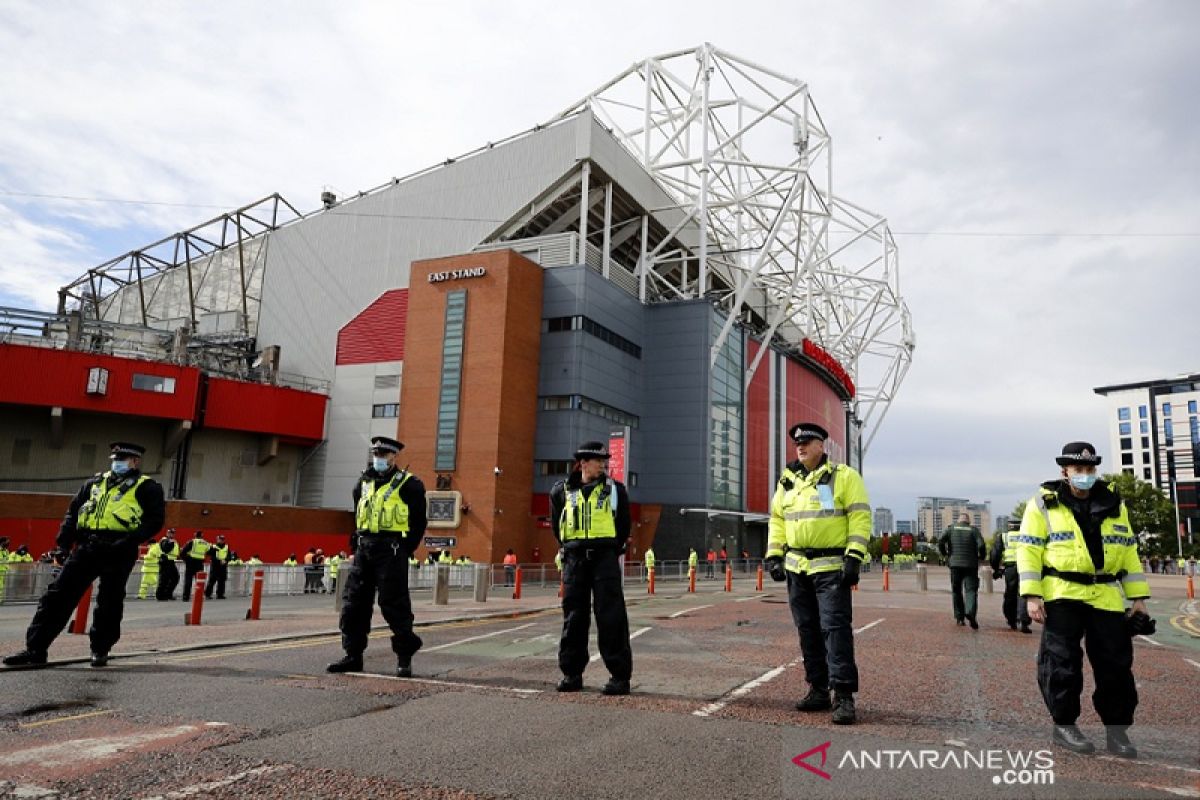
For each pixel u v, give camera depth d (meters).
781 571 6.48
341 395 53.25
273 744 5.06
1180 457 127.31
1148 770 4.69
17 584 19.08
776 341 68.44
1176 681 8.01
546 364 47.94
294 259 59.47
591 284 48.72
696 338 53.66
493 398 44.50
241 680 7.25
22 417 44.97
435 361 46.72
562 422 46.72
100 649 8.05
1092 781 4.46
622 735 5.34
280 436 51.28
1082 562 5.22
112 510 8.12
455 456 44.75
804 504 6.23
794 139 55.34
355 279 55.69
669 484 52.56
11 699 6.35
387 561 7.65
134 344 50.34
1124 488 89.62
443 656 9.00
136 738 5.18
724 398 56.06
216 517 40.78
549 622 13.59
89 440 46.44
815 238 58.19
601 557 6.93
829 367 75.31
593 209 55.03
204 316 62.16
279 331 58.91
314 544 44.69
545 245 50.28
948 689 7.25
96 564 8.11
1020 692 7.13
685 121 57.56
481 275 46.38
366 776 4.44
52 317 46.16
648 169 56.88
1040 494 5.51
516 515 44.78
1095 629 5.20
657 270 64.88
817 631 6.19
